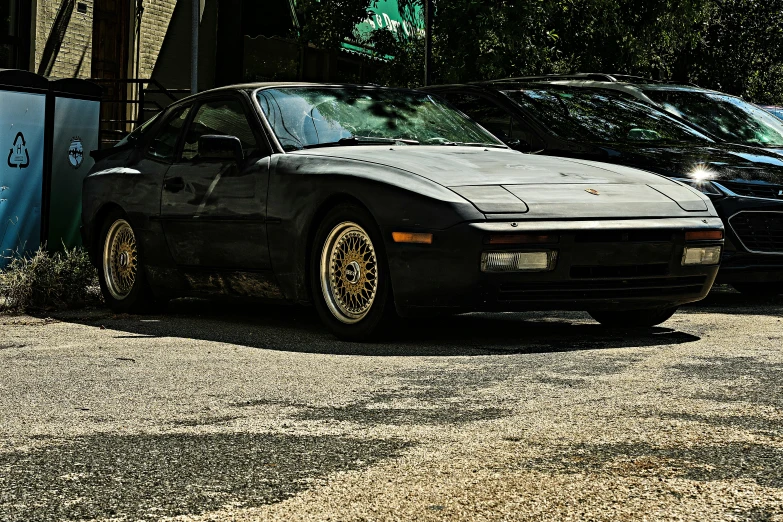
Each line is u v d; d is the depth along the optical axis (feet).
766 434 13.07
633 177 22.70
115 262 27.43
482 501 10.60
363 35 61.93
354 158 21.94
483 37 47.03
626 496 10.70
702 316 25.66
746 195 28.45
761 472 11.46
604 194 21.25
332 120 24.25
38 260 28.55
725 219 28.22
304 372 17.83
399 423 13.94
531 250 19.89
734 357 18.86
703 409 14.46
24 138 32.48
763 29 77.71
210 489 11.19
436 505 10.51
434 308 20.18
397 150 22.94
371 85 26.45
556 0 49.62
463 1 47.19
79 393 16.30
